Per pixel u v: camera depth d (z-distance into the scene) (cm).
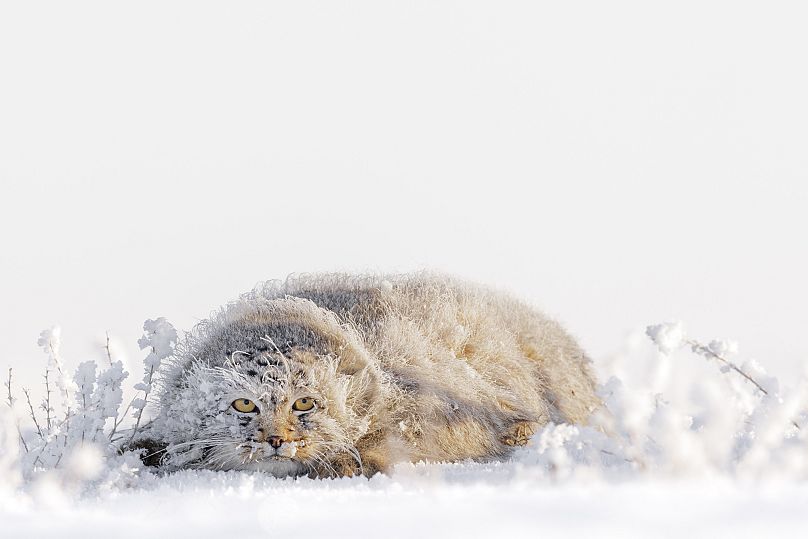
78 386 1544
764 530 578
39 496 956
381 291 1900
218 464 1527
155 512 793
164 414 1605
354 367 1617
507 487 950
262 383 1502
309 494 985
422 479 1226
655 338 1111
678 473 962
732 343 1178
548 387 2034
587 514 629
